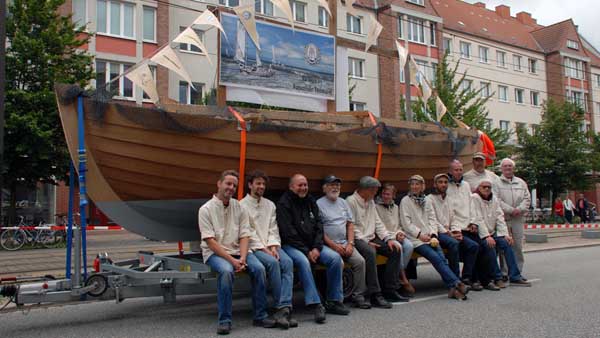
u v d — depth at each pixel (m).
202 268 5.36
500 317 5.34
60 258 11.48
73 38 16.66
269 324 5.02
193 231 6.41
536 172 28.80
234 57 6.55
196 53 23.17
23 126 14.48
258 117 5.86
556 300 6.23
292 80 7.06
